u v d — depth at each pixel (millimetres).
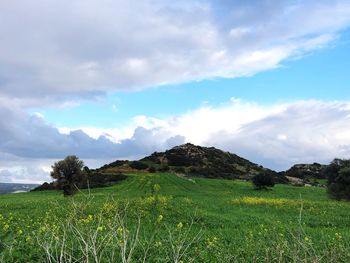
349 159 64500
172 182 97188
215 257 11773
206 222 22891
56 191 84062
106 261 8398
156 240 12609
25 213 23969
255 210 35625
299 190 84375
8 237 9508
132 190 79750
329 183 64250
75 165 48844
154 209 27031
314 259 7352
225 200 47625
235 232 18781
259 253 11375
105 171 127438
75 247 8727
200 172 133250
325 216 30719
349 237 18125
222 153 172875
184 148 169375
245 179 127500
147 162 151625
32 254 8984
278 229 19219
